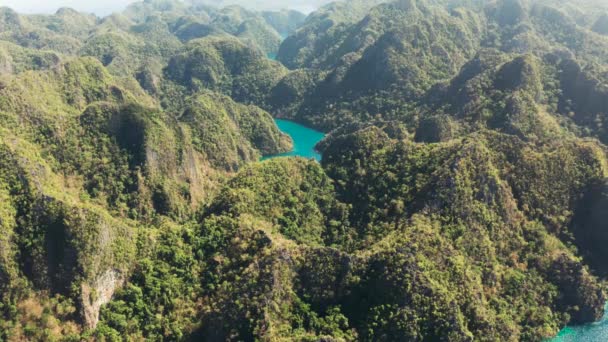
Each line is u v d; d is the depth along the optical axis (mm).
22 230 84438
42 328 78375
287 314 84500
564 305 98625
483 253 97500
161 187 132000
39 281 82062
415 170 112562
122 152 133750
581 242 110438
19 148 96688
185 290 90250
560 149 117875
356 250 97938
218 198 112562
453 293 86438
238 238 95812
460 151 106875
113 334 81250
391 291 84500
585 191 114312
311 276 88938
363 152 124812
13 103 137000
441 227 96500
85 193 123688
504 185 106688
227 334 81688
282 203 110625
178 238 97875
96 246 85125
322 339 78812
